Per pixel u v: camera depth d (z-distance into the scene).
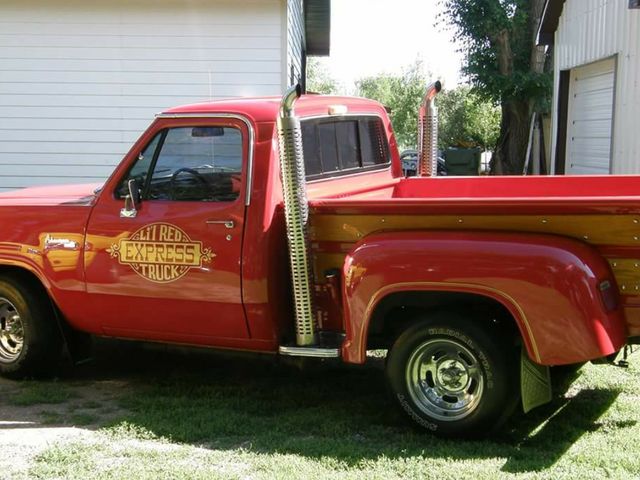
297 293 4.66
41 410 5.11
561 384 5.37
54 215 5.43
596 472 3.89
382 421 4.80
